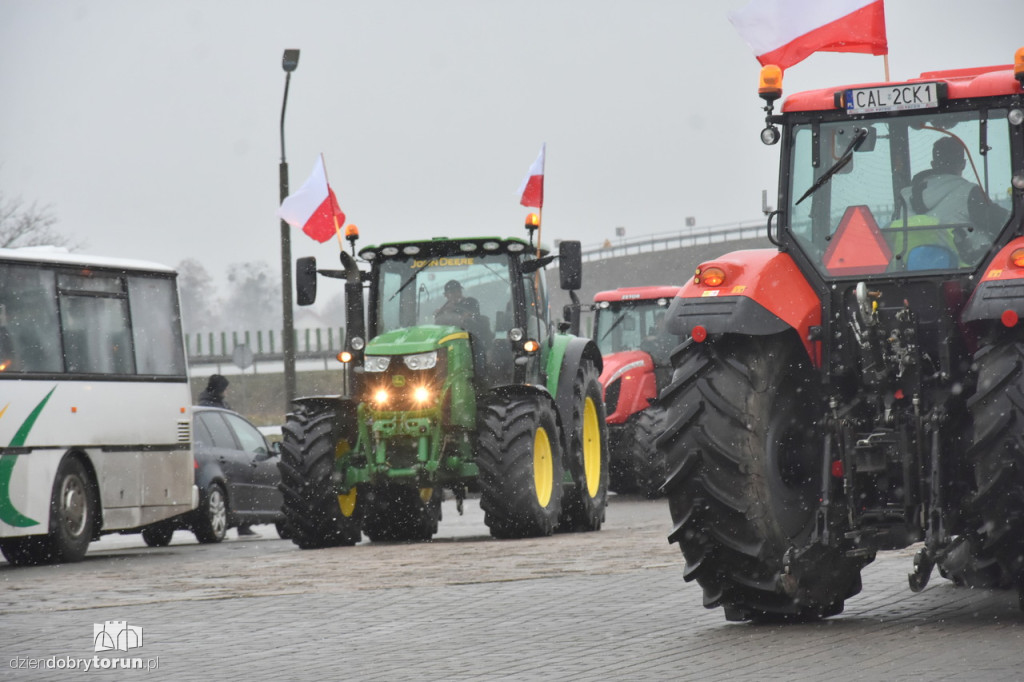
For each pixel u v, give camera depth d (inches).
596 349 1424.7
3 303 1243.8
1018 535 639.1
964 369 674.2
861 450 663.1
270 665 621.0
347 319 1307.8
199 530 1571.1
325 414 1278.3
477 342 1295.5
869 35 841.5
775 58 850.8
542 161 1539.1
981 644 603.5
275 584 930.1
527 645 652.1
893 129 699.4
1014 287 631.2
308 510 1252.5
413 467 1238.3
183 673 608.4
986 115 687.7
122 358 1359.5
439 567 994.7
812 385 698.2
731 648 623.2
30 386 1248.2
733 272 693.3
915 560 640.4
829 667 565.3
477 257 1309.1
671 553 1029.2
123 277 1371.8
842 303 685.9
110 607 838.5
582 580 883.4
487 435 1235.9
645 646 637.9
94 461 1310.3
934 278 679.7
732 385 676.7
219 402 1771.7
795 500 684.7
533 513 1223.5
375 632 707.4
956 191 687.7
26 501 1229.7
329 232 1608.0
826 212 703.1
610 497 1947.6
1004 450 626.2
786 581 661.3
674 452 679.1
